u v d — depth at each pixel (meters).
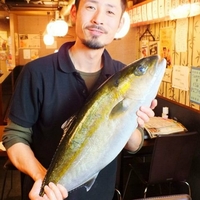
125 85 0.94
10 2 6.70
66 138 0.99
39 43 9.16
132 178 3.38
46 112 1.17
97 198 1.30
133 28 4.23
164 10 2.96
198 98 2.67
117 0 1.07
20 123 1.16
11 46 8.68
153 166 2.40
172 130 2.73
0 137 2.54
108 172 1.32
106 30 1.08
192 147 2.42
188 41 2.81
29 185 1.28
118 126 0.94
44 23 9.09
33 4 6.83
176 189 3.05
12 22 8.46
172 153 2.37
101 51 1.17
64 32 4.38
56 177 0.97
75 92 1.18
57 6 6.82
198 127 2.66
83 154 0.96
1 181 3.47
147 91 0.94
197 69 2.66
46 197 0.92
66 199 1.23
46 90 1.15
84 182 1.00
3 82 6.03
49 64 1.17
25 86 1.16
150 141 2.62
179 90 3.05
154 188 3.22
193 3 2.44
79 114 1.00
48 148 1.20
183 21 2.88
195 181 2.70
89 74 1.22
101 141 0.95
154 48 3.63
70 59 1.17
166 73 3.34
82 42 1.10
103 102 0.95
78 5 1.10
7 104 5.49
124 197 3.04
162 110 3.30
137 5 3.69
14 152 1.11
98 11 1.05
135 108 0.94
